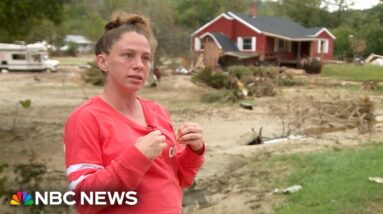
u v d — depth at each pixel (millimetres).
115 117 2133
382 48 27844
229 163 10430
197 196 7824
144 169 1951
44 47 44875
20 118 18000
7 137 13641
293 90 27266
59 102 23312
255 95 24609
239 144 13070
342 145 10945
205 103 22734
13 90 29219
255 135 13383
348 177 7633
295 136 13359
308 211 6418
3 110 20172
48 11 15367
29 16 15211
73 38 80750
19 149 11883
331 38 44781
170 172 2232
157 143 1954
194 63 42094
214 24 45000
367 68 30156
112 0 58406
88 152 2035
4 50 43469
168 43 44500
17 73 42344
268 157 10266
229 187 8539
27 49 43656
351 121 14094
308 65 37625
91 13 80312
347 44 41969
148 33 2270
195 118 18375
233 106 21312
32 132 14898
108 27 2262
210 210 7434
